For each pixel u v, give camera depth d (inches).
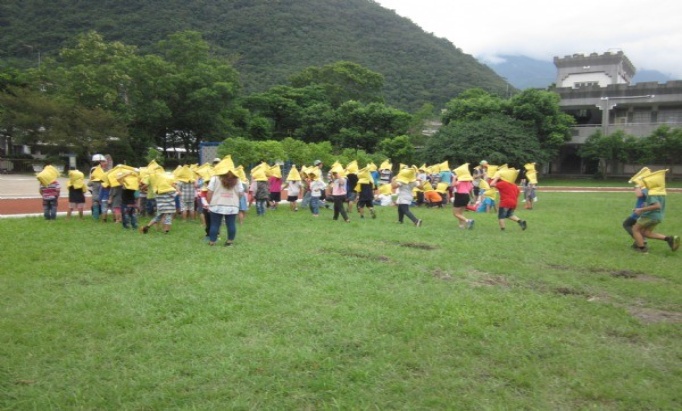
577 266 309.4
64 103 1406.3
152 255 318.0
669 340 186.1
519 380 148.8
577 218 591.5
